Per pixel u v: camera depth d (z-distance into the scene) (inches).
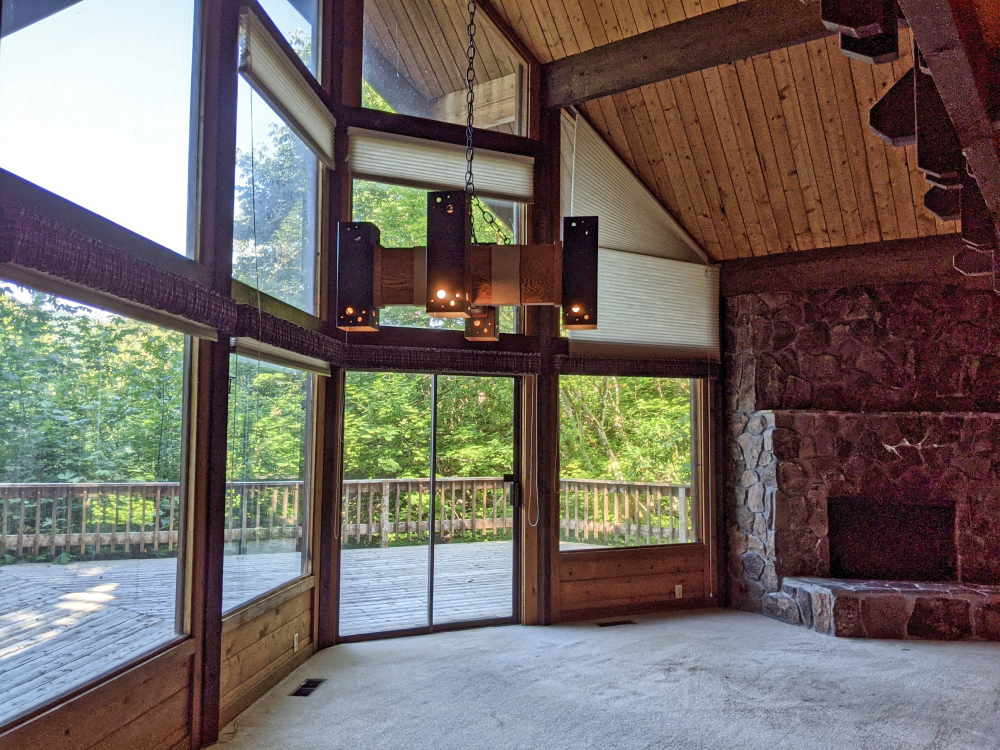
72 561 99.7
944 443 224.1
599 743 138.5
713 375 255.8
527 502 227.5
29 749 86.5
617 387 252.7
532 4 217.5
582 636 212.7
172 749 123.6
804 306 244.4
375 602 216.1
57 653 96.5
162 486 123.3
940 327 231.0
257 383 162.9
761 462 242.1
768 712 154.4
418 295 100.3
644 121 231.8
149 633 119.5
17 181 84.5
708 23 197.6
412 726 145.5
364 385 215.9
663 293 250.8
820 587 218.7
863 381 237.1
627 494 248.8
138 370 114.7
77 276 89.9
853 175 221.6
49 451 95.0
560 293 99.4
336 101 202.7
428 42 222.1
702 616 238.4
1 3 81.7
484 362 220.7
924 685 171.5
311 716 149.9
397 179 211.6
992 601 206.8
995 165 83.7
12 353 87.2
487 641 206.4
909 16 58.5
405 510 218.7
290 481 183.8
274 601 167.2
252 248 155.9
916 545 231.0
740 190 237.5
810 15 180.9
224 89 137.6
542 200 231.0
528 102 231.0
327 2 200.4
